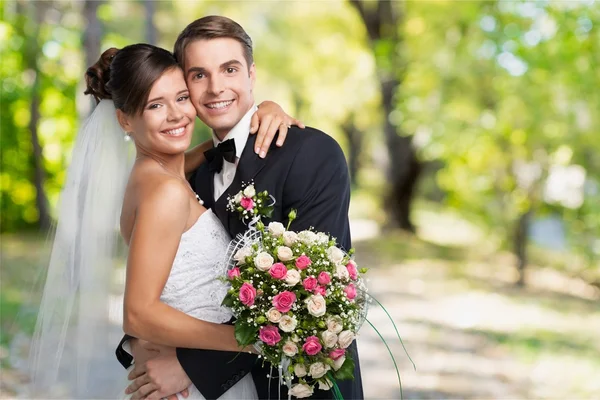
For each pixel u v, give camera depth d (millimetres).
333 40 18859
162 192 2627
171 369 2729
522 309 9609
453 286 11305
